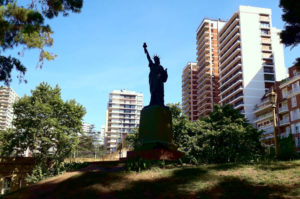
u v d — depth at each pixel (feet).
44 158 99.30
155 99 59.88
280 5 45.60
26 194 38.32
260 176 34.88
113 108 445.37
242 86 250.78
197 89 349.82
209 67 323.98
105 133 419.33
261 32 268.82
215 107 115.55
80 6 40.11
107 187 34.94
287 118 168.66
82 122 114.42
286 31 47.21
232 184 32.65
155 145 52.16
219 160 51.01
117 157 133.90
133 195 31.73
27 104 103.14
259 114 221.87
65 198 33.01
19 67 40.65
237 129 100.22
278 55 264.52
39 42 35.65
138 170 42.42
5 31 33.63
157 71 61.82
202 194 30.22
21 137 98.58
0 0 35.83
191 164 51.55
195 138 98.17
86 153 173.17
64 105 109.29
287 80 166.30
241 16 271.28
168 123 57.00
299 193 27.73
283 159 49.16
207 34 337.11
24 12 33.65
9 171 91.81
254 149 101.09
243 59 256.52
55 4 38.78
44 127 105.70
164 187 33.53
